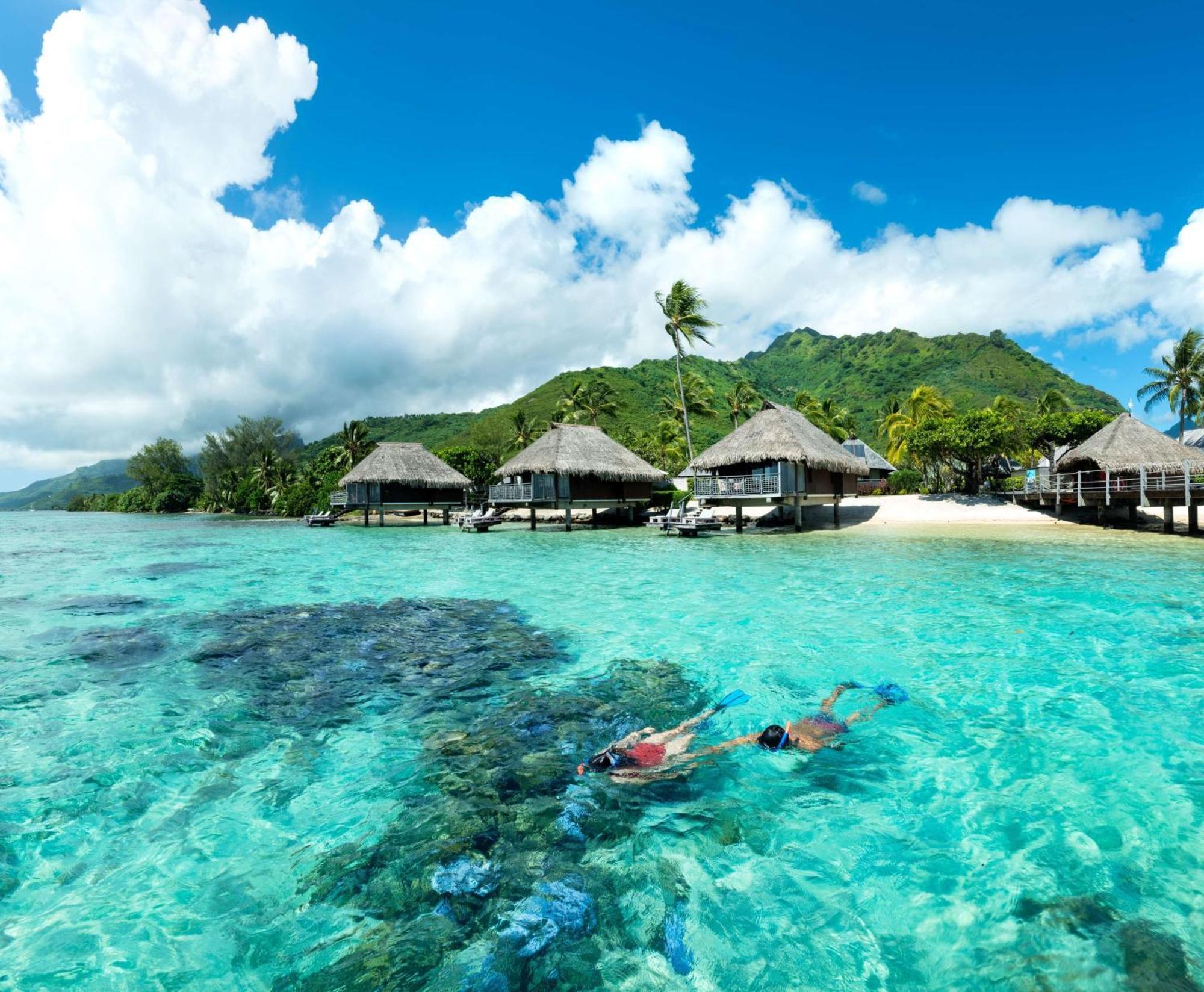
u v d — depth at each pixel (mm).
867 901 3367
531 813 4289
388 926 3215
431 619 10273
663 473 35125
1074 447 29172
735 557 17906
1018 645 8102
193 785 4727
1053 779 4672
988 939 3062
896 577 13477
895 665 7375
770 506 29812
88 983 2857
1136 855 3727
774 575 14195
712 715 6023
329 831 4086
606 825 4109
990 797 4426
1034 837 3930
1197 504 21422
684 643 8523
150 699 6551
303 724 5898
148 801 4492
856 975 2852
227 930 3199
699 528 25703
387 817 4234
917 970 2871
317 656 8164
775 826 4102
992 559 16172
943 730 5574
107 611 11188
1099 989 2727
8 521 57250
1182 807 4246
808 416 59688
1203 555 16578
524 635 9117
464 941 3098
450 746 5379
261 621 10281
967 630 8828
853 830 4035
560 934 3135
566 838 3980
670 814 4234
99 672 7508
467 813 4273
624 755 5066
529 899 3406
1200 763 4883
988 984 2775
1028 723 5684
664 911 3291
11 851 3910
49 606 11656
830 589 12227
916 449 34312
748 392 60375
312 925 3232
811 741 5371
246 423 83062
